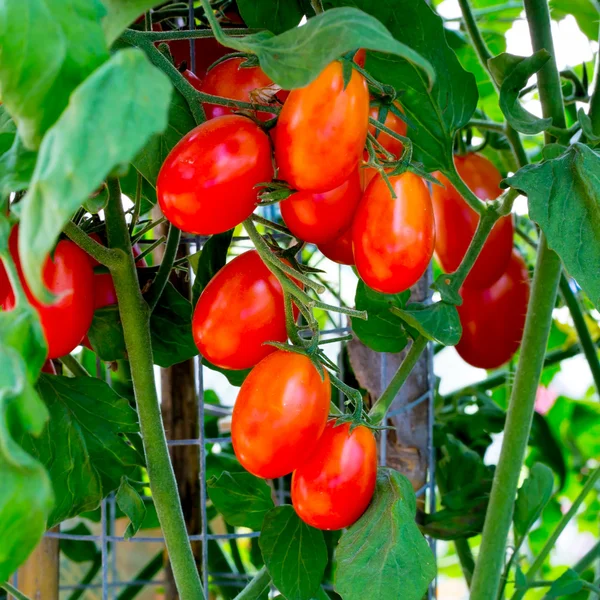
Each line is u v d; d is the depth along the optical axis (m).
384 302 0.65
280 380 0.56
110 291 0.64
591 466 1.23
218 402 1.09
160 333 0.67
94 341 0.65
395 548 0.58
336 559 0.59
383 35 0.45
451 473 0.83
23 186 0.46
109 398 0.62
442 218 0.77
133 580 0.98
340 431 0.59
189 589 0.62
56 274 0.56
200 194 0.52
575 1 0.94
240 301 0.57
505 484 0.69
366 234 0.56
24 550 0.42
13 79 0.44
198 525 0.79
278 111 0.54
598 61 0.66
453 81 0.63
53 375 0.61
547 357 0.99
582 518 1.28
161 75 0.42
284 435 0.55
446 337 0.62
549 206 0.57
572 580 0.72
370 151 0.55
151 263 0.77
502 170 0.97
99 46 0.44
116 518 0.98
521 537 0.74
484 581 0.70
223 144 0.52
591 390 1.30
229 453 1.02
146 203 0.67
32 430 0.42
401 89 0.62
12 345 0.44
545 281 0.68
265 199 0.54
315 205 0.55
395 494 0.60
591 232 0.57
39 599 0.77
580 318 0.84
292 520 0.64
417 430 0.80
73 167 0.40
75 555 0.97
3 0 0.43
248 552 1.25
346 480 0.58
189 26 0.66
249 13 0.61
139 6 0.47
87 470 0.61
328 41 0.46
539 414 1.00
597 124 0.66
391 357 0.79
